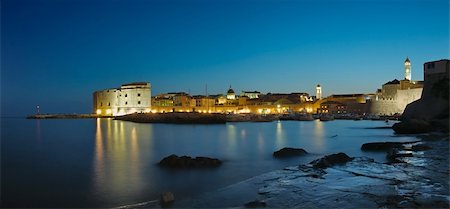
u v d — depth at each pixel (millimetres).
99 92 155000
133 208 14453
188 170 22641
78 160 27875
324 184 17219
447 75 55406
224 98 182625
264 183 18141
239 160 27188
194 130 70375
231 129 73500
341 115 124625
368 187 16250
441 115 52781
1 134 61344
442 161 23281
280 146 38406
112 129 74875
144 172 22203
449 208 12578
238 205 14344
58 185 18906
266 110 164875
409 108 61094
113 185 18797
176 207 14367
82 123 108625
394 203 13328
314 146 38000
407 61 150875
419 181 17438
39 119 150375
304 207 13453
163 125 92625
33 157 29906
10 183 19375
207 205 14500
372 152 31172
